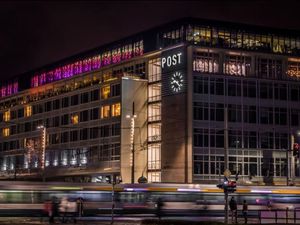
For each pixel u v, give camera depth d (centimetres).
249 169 8175
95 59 9756
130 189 5278
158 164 8375
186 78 8050
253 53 8500
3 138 11656
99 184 5219
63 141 9850
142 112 8644
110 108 8806
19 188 4956
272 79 8531
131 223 4506
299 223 4141
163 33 8588
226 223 4047
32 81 11181
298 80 8719
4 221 4650
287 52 8769
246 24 8581
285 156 8412
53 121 10194
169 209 5316
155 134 8500
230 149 8094
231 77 8275
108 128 8806
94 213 5153
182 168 7919
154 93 8644
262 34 8662
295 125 8600
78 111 9562
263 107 8425
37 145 10481
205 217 5366
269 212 4275
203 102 8069
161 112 8375
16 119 11319
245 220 4612
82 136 9394
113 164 8619
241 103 8288
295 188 5691
